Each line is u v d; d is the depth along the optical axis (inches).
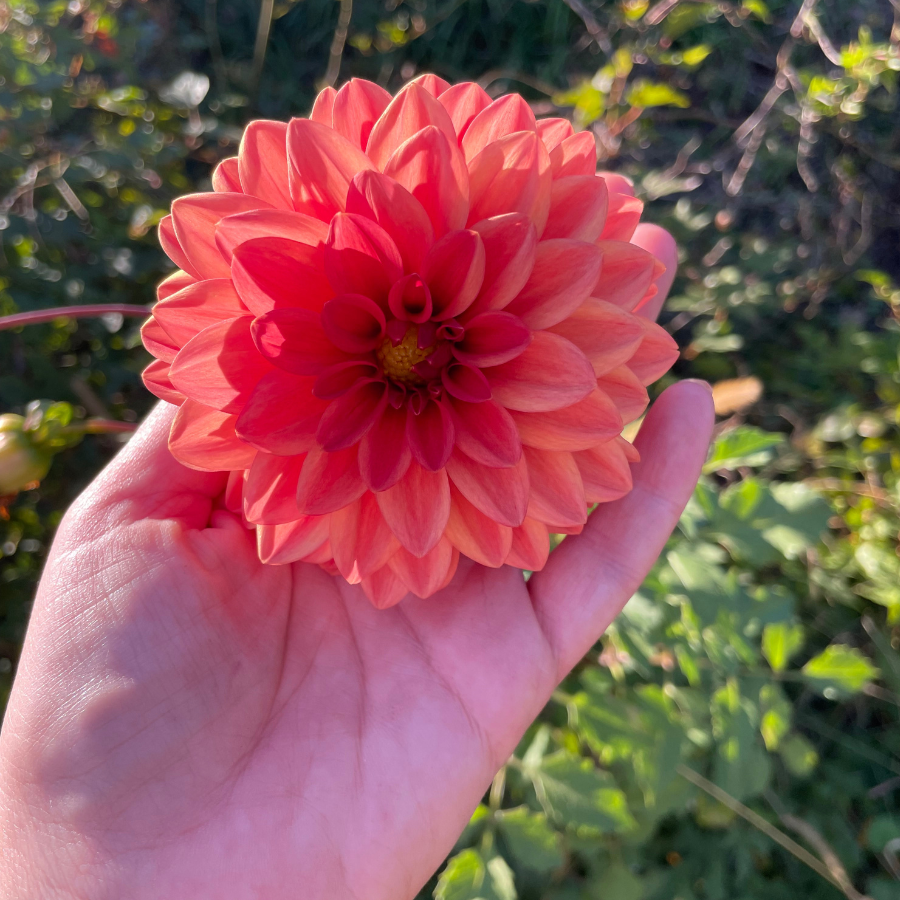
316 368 5.3
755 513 8.0
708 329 11.3
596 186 5.3
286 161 5.3
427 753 6.1
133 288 9.9
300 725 6.0
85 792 5.5
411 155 5.0
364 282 5.3
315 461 5.3
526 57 14.0
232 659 6.0
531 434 5.4
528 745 7.9
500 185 5.2
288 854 5.6
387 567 5.8
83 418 9.5
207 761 5.7
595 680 7.6
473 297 5.1
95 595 5.9
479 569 6.8
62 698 5.7
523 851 7.1
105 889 5.4
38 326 9.3
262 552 5.6
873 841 8.6
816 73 12.6
